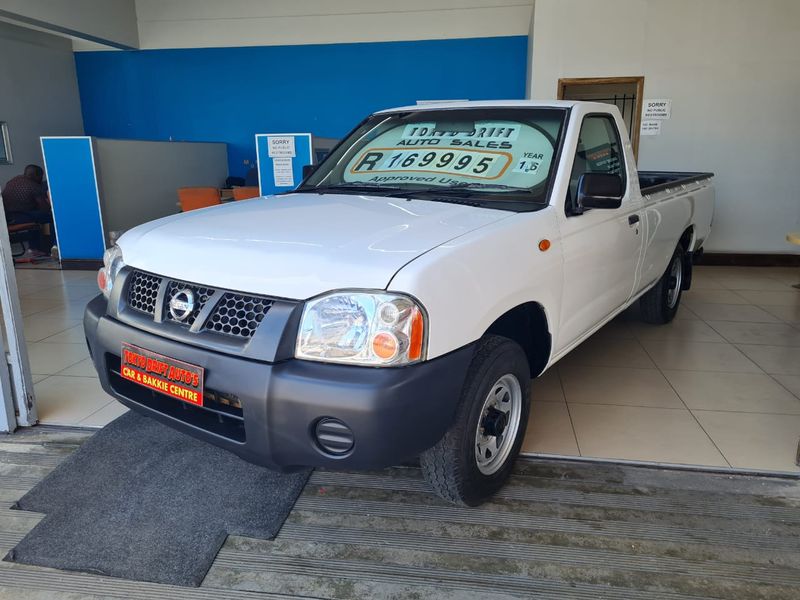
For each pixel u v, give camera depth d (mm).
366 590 2072
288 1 11547
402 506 2545
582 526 2414
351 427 1880
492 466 2551
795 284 6555
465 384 2248
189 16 11906
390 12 11266
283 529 2391
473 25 11062
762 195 7344
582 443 3078
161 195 10133
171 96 12352
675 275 5031
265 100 12070
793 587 2084
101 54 12359
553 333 2758
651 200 3947
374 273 1943
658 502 2576
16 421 3195
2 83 10898
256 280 2045
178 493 2584
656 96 7273
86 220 7852
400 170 3131
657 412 3443
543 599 2035
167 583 2080
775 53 6949
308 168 3580
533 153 2932
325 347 1942
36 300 6160
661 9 7051
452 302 2035
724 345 4594
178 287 2225
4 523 2395
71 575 2115
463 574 2150
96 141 7664
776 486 2701
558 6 7223
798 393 3703
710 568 2176
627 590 2074
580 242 2869
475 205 2670
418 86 11484
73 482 2658
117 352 2361
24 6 9203
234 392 1995
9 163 11125
